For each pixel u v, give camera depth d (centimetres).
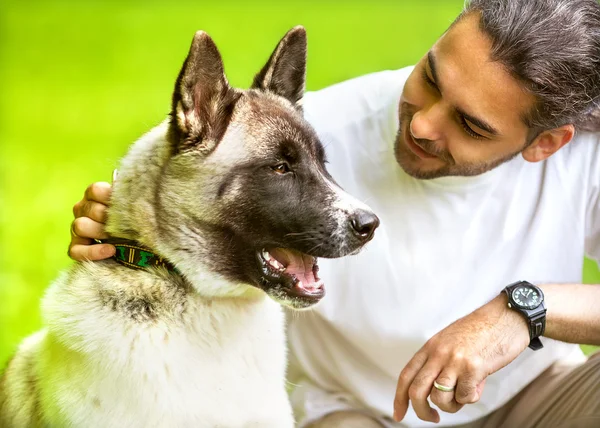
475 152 437
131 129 1249
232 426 418
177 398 406
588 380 460
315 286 424
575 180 486
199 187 416
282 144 426
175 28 1766
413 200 476
